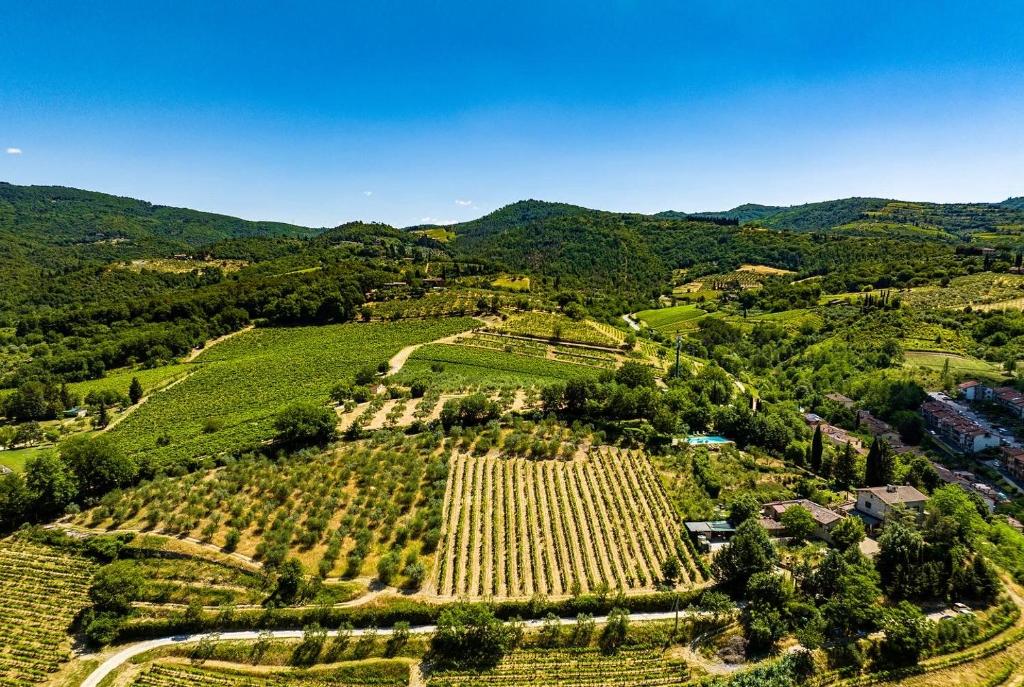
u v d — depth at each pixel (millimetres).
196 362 196250
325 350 196000
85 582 80812
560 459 112062
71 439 105625
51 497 94312
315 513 92625
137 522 92125
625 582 79312
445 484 100312
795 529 87812
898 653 67500
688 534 88375
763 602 71625
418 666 67938
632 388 142375
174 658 69625
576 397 132250
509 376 164875
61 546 86312
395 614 73688
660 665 67125
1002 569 83125
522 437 116938
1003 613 74312
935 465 118062
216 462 111625
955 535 82125
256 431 125375
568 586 78688
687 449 117500
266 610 74125
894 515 88500
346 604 75562
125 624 73312
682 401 138375
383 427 125062
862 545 85125
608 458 112562
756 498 97312
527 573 81562
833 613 70875
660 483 103062
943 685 64562
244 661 69062
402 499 96375
